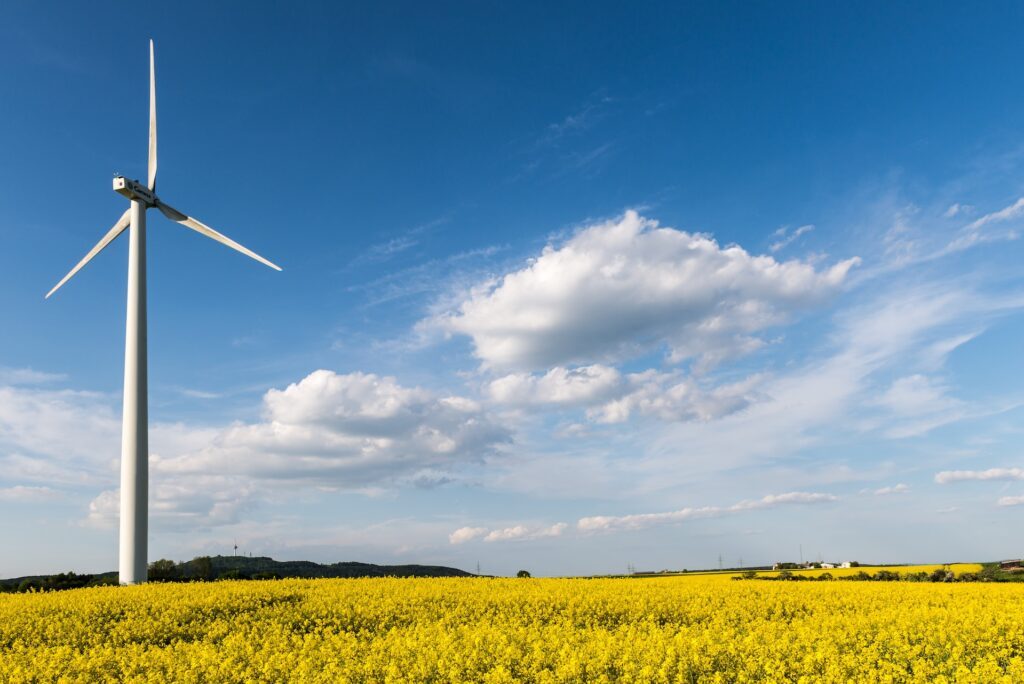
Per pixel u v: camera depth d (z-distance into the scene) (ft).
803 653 51.37
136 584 104.42
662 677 43.83
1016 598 90.43
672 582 111.86
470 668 47.34
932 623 63.10
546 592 90.02
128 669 51.13
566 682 44.29
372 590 93.76
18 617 72.49
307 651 52.95
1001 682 45.42
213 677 47.34
